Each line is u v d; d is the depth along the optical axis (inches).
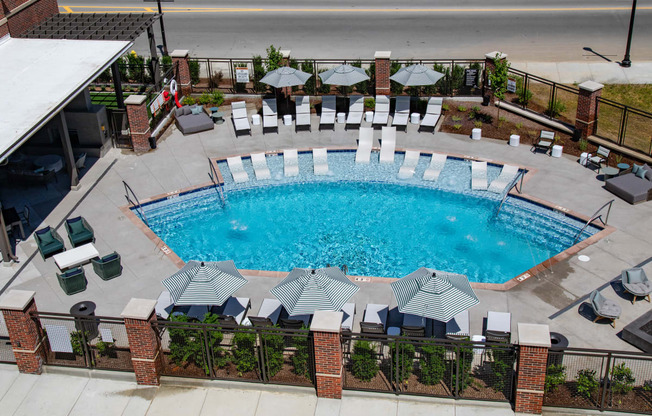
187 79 1270.9
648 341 660.7
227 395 652.7
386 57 1187.3
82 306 713.0
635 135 1098.7
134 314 627.5
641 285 735.1
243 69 1266.0
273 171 1069.8
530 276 791.1
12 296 655.8
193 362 683.4
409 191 1008.9
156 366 658.2
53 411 642.2
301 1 1851.6
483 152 1081.4
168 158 1098.1
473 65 1236.5
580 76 1310.3
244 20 1697.8
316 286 677.3
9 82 987.9
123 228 917.8
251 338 652.1
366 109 1231.5
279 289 695.7
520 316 727.7
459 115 1192.2
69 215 952.3
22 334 659.4
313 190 1020.5
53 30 1178.0
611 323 709.9
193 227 941.8
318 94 1294.3
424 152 1088.2
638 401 605.9
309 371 653.3
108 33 1160.8
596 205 927.0
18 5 1163.9
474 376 642.8
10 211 897.5
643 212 903.1
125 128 1143.6
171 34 1606.8
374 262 857.5
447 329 688.4
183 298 689.6
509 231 909.8
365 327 665.0
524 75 1189.7
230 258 875.4
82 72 1008.9
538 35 1525.6
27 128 847.7
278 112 1240.2
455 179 1028.5
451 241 895.1
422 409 621.3
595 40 1480.1
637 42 1457.9
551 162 1040.8
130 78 1348.4
